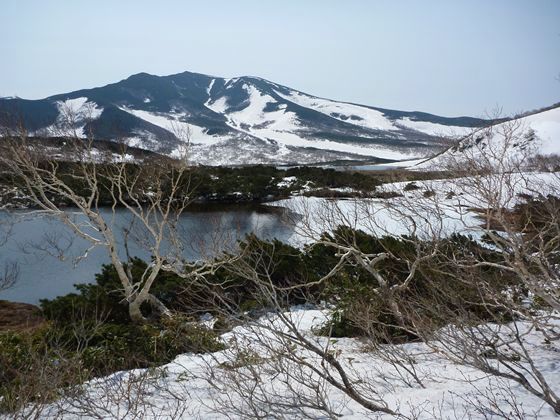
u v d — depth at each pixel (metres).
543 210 9.23
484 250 9.66
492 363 5.86
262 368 5.76
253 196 40.94
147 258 19.48
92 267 18.98
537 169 13.09
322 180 37.09
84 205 10.72
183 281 11.41
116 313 11.05
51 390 5.31
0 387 5.77
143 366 7.35
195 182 34.56
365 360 6.59
